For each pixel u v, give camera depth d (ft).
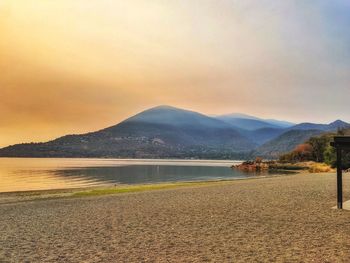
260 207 76.74
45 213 79.82
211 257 39.24
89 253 42.37
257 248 42.55
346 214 65.72
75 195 134.62
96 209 83.20
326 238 46.98
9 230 58.70
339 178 72.18
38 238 51.70
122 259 39.50
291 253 39.91
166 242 47.09
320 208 73.20
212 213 70.38
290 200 87.10
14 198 129.29
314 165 386.32
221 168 528.63
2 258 40.81
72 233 54.90
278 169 433.48
